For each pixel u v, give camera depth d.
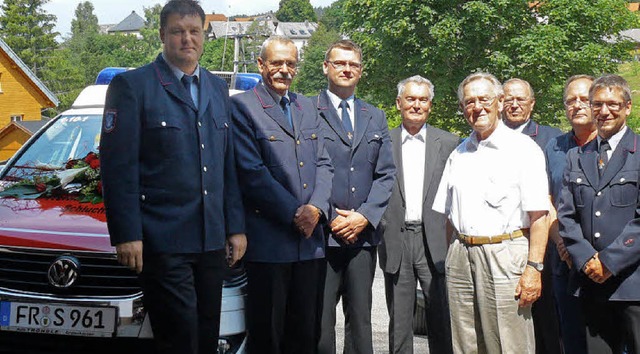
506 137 4.11
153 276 3.62
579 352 4.53
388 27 36.81
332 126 4.61
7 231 4.18
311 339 4.39
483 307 4.13
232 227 3.90
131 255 3.53
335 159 4.57
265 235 4.20
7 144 34.19
